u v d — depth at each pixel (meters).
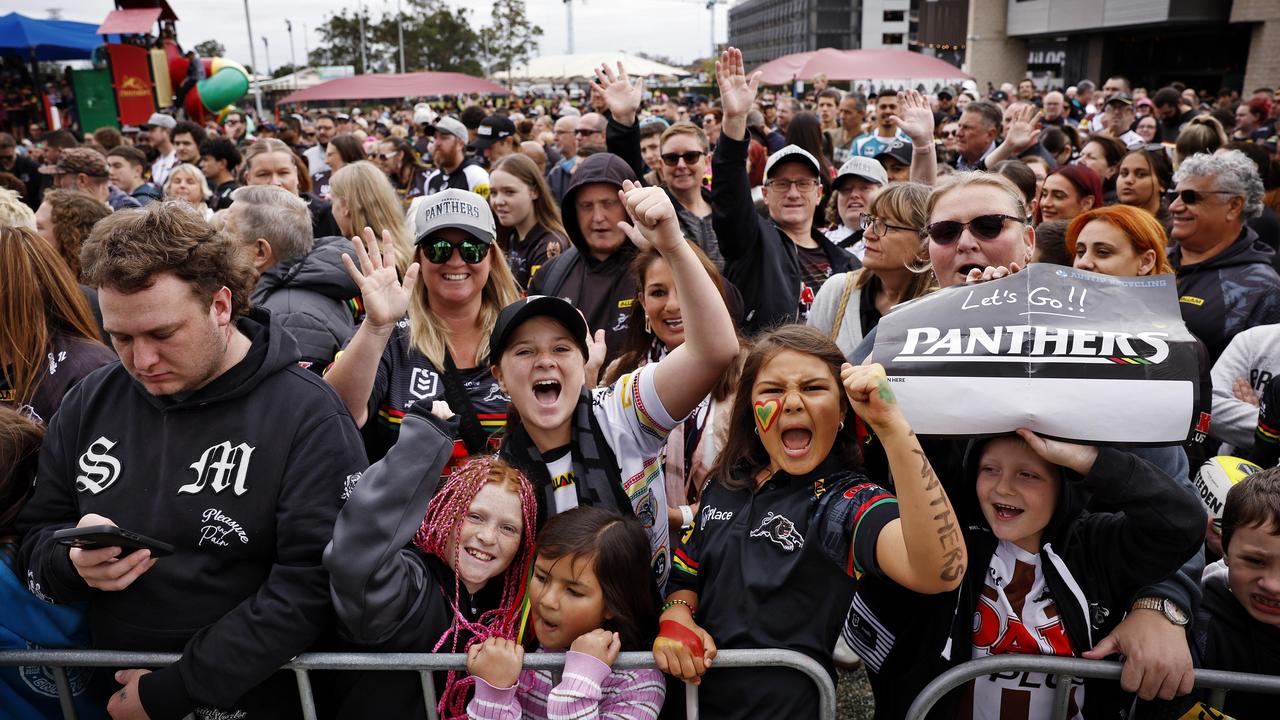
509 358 2.12
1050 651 1.91
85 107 18.70
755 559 1.90
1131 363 1.72
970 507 1.99
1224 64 31.34
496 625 2.03
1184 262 3.79
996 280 1.91
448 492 2.05
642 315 3.17
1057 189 4.51
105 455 1.90
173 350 1.75
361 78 18.91
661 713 2.07
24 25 19.77
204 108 18.59
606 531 1.94
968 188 2.56
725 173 3.76
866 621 2.09
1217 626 2.01
